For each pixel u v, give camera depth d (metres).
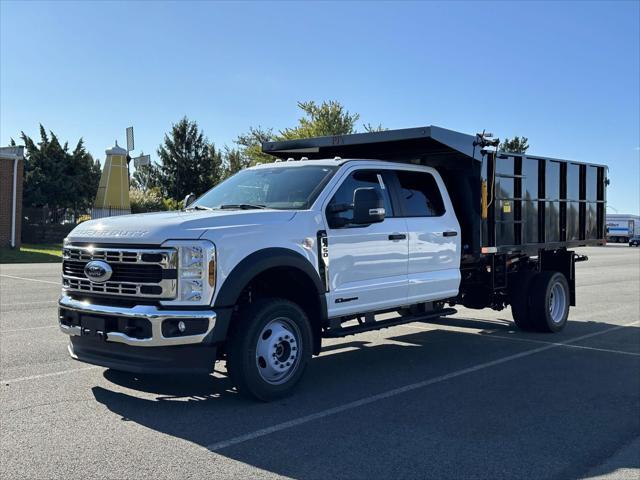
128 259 5.45
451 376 7.11
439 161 8.98
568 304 10.39
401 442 4.88
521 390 6.53
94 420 5.26
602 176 11.66
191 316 5.26
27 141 42.19
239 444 4.76
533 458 4.62
